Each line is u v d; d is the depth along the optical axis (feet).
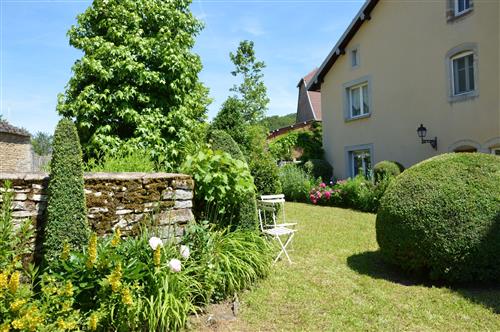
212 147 17.43
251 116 68.59
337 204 36.14
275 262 16.71
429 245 13.19
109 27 22.30
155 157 21.59
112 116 22.24
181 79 23.21
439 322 10.82
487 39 29.07
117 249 10.89
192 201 15.28
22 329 7.70
